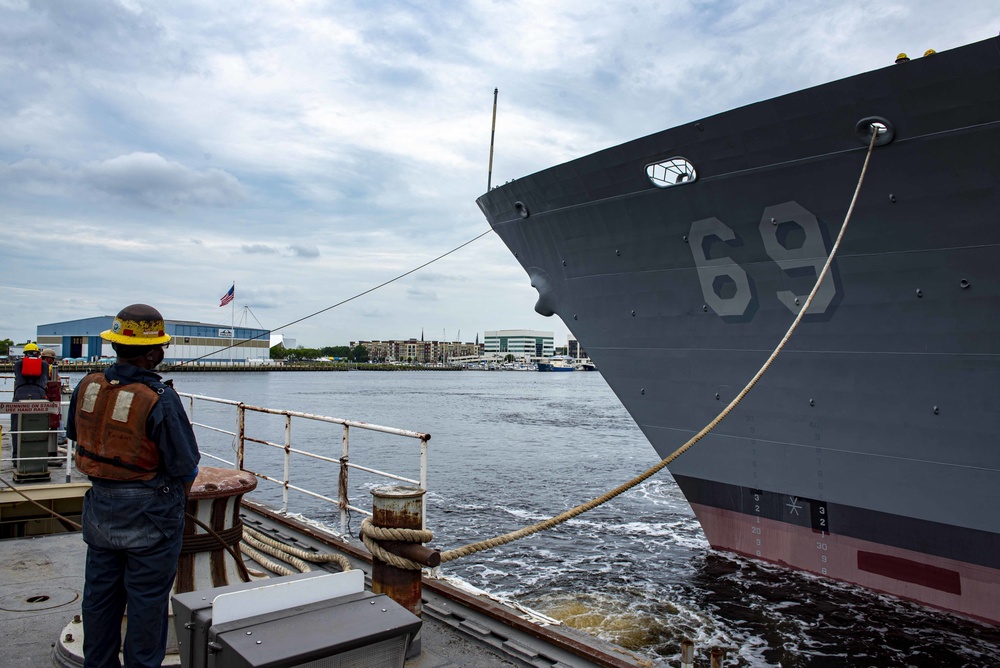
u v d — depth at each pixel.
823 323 7.09
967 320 6.21
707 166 7.25
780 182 6.86
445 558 3.67
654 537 11.60
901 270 6.46
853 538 7.27
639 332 8.69
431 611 4.20
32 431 7.30
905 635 6.82
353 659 2.30
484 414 43.34
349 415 42.16
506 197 9.59
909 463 6.77
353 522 12.72
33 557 5.16
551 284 9.63
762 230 7.19
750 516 8.11
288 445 6.55
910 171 6.10
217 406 48.94
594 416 41.56
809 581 7.66
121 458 2.70
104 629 2.82
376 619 2.44
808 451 7.48
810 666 6.52
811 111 6.36
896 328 6.63
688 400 8.41
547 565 10.08
